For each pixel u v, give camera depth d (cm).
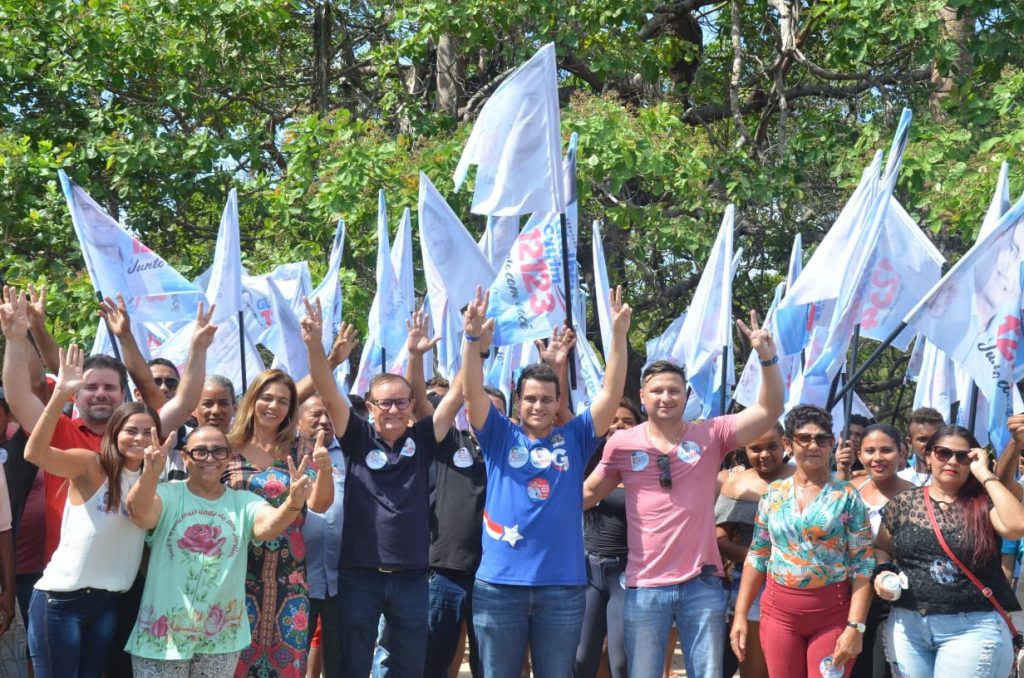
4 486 622
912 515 605
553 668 607
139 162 1384
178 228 1535
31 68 1412
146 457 554
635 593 626
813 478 614
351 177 1274
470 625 701
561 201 687
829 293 751
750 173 1412
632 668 625
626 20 1412
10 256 1301
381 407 631
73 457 566
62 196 1354
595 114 1260
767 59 1705
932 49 1291
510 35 1452
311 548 690
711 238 1304
